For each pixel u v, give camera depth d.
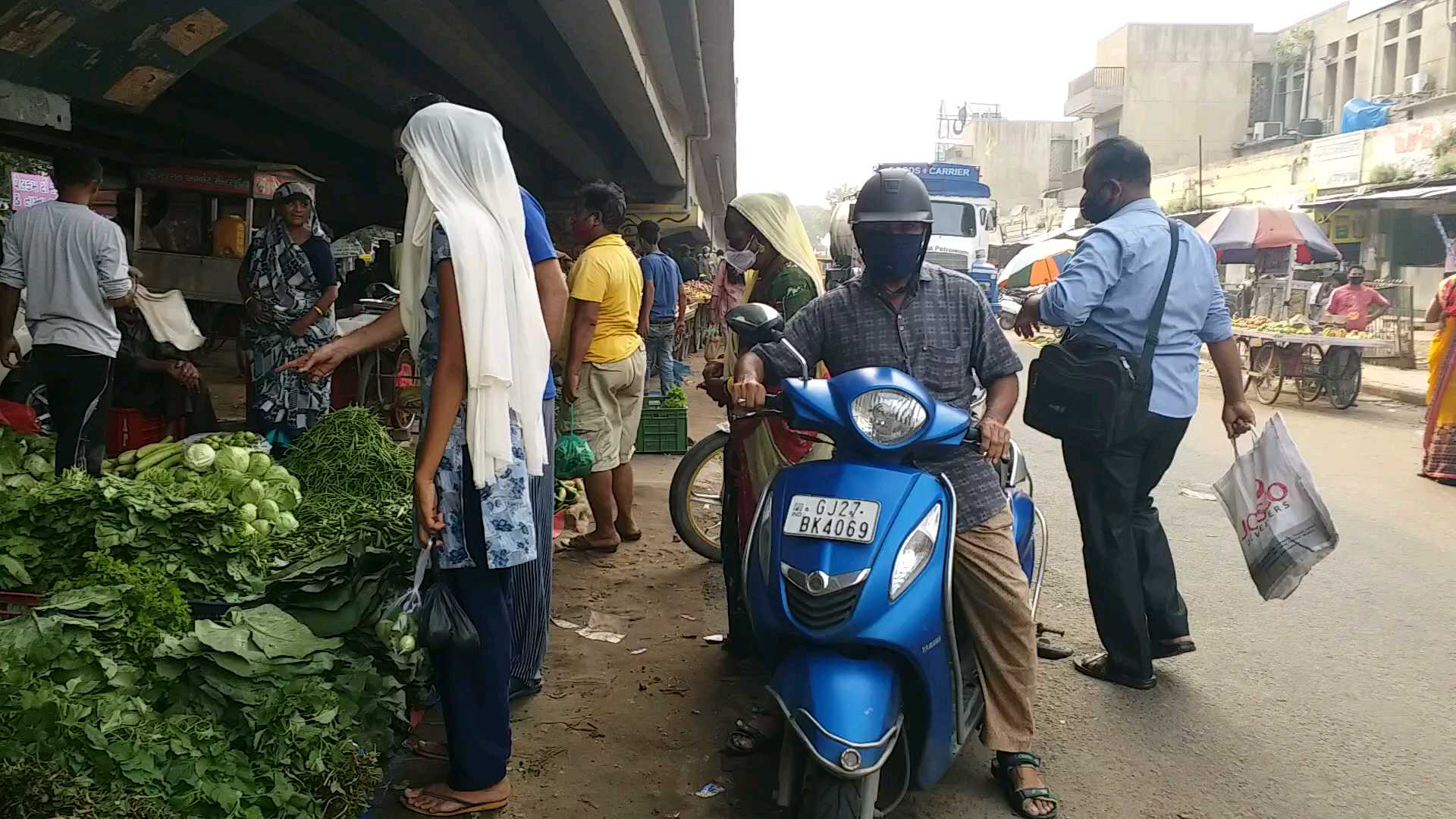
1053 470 8.92
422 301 2.94
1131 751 3.73
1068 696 4.19
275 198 5.71
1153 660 4.61
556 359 5.64
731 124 27.42
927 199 3.27
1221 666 4.55
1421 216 23.83
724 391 4.28
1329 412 13.74
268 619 2.96
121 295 5.02
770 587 2.83
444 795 3.14
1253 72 44.09
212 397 10.58
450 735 3.12
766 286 4.80
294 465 4.57
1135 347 4.13
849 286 3.47
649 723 3.77
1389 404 14.88
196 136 18.03
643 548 5.94
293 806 2.48
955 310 3.37
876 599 2.70
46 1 5.60
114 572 2.84
